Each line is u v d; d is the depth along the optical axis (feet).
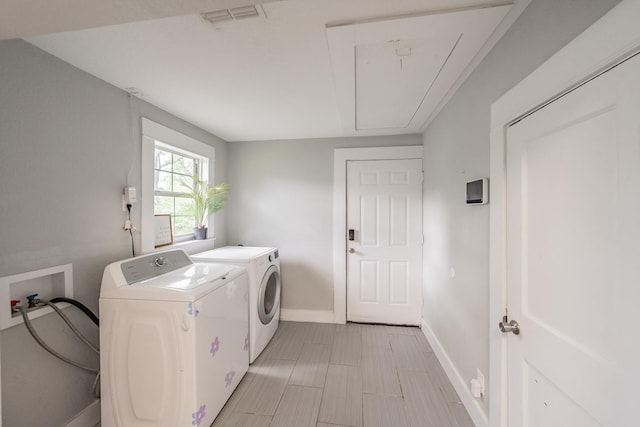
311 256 9.77
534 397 3.30
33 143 4.10
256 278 7.25
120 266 4.85
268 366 6.86
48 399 4.29
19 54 3.92
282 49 4.30
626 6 2.05
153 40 4.02
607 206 2.31
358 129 8.64
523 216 3.48
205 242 8.58
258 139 9.89
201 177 8.89
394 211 9.32
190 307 4.38
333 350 7.64
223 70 4.96
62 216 4.51
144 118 6.23
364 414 5.23
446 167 6.45
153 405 4.45
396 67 4.79
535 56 3.17
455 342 5.92
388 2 3.26
